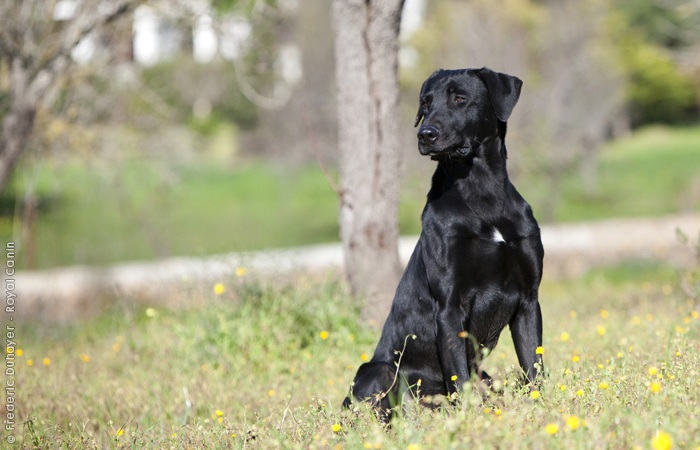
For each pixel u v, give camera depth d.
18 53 15.43
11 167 15.88
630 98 47.69
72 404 7.67
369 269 9.84
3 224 21.16
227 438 5.80
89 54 17.30
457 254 6.09
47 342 11.42
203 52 29.58
